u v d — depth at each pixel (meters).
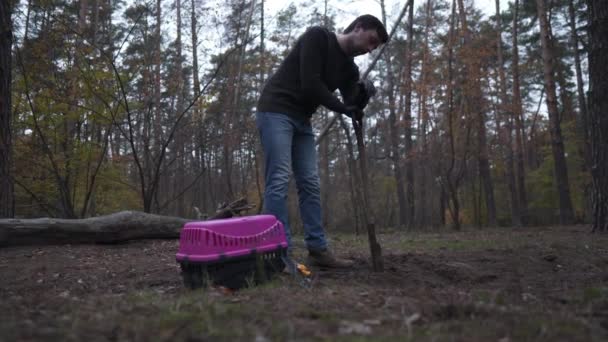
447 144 21.39
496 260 4.61
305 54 3.68
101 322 2.09
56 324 2.04
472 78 17.66
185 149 16.27
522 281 3.66
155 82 11.98
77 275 4.08
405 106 21.14
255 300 2.62
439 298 2.74
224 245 3.05
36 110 10.42
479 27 22.88
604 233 7.82
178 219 6.77
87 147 11.27
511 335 2.01
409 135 21.19
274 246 3.28
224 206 7.18
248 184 23.38
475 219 26.91
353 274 3.71
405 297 2.78
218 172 26.53
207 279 2.98
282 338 1.92
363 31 3.81
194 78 13.61
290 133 3.84
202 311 2.30
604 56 7.83
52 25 10.09
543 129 31.70
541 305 2.64
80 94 10.32
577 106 30.22
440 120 19.83
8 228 5.77
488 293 2.91
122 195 16.69
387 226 23.91
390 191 29.86
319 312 2.35
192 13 12.75
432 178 27.11
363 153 3.81
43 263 4.78
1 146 6.17
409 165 21.05
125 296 2.77
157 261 4.81
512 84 24.22
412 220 20.58
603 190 8.04
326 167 27.86
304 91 3.69
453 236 10.32
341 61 3.86
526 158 35.16
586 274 3.95
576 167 26.06
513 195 22.91
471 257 4.80
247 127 15.52
